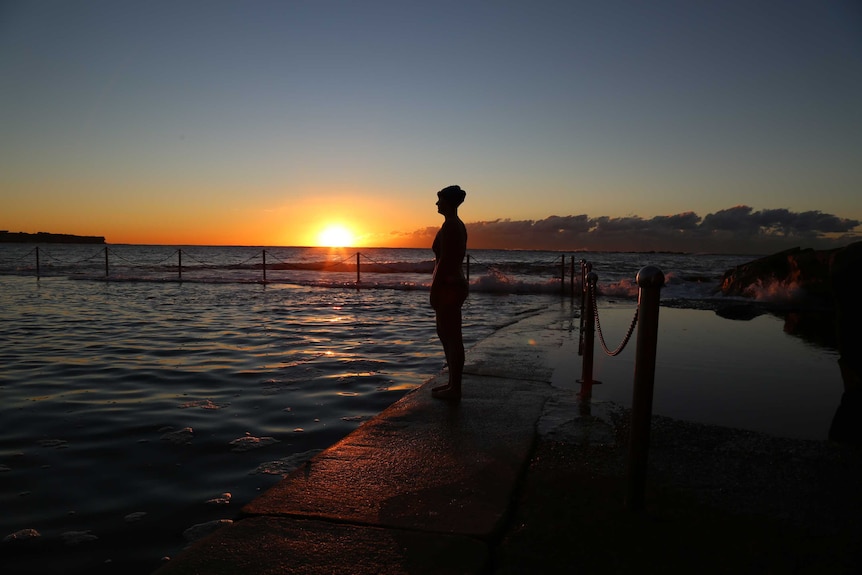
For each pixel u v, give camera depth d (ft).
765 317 39.24
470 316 41.93
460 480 10.05
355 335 32.40
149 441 14.32
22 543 9.34
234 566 7.15
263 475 12.17
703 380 19.24
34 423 15.75
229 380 21.07
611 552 7.61
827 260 47.83
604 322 33.78
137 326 35.55
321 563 7.25
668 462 11.04
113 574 8.46
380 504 9.04
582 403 15.40
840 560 7.39
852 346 17.38
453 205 15.85
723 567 7.22
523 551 7.67
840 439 13.00
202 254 345.10
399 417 14.02
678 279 73.82
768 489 9.75
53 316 40.34
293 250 539.29
